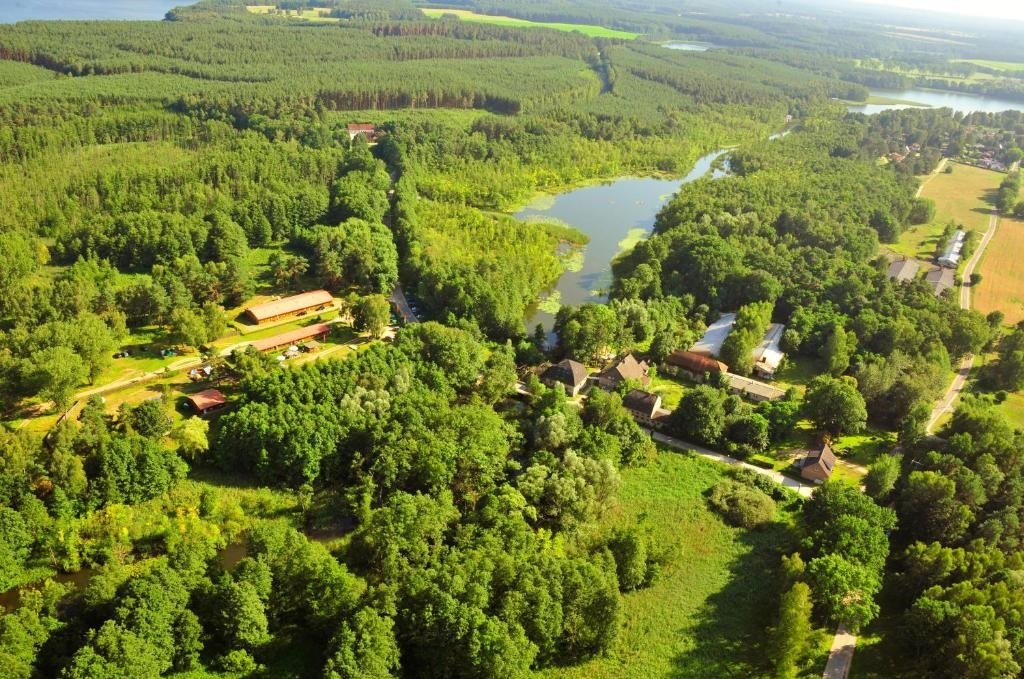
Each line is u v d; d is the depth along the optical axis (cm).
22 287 19588
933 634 11450
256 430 14812
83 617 10519
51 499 12988
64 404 16150
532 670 11375
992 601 11588
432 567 12075
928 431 18088
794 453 17450
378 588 11288
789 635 11281
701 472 16500
